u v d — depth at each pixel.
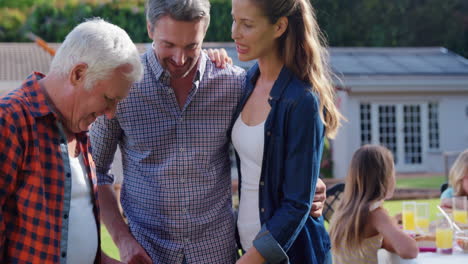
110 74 1.89
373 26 26.81
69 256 1.96
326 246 2.47
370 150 3.29
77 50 1.87
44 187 1.86
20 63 13.66
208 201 2.45
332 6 26.42
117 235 2.43
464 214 3.57
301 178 2.23
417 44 27.12
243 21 2.28
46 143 1.88
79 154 2.05
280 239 2.21
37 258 1.82
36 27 22.78
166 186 2.41
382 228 3.14
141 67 2.00
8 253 1.80
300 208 2.22
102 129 2.45
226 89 2.47
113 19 21.92
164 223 2.42
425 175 15.66
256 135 2.36
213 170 2.47
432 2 27.11
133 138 2.44
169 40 2.26
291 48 2.30
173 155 2.42
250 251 2.24
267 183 2.32
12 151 1.77
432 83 15.93
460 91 16.47
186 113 2.43
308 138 2.23
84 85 1.89
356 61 17.09
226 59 2.57
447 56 18.34
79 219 2.00
